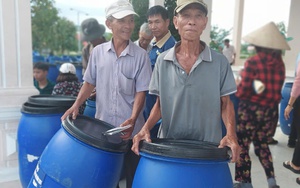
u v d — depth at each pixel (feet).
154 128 6.72
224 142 4.47
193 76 4.74
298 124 9.48
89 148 5.15
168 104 5.01
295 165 9.78
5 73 8.46
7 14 8.28
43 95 8.26
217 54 4.78
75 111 6.16
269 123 5.07
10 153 8.52
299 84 8.05
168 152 4.17
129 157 6.40
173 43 7.90
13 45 8.47
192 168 4.16
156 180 4.26
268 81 4.40
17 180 8.27
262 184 8.47
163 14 7.71
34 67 11.59
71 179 5.10
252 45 4.31
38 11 42.86
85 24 18.13
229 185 4.44
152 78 5.13
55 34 44.32
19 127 7.32
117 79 6.14
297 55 5.53
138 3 11.68
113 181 5.43
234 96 5.11
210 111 4.89
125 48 6.09
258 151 6.20
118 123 6.34
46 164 5.32
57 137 5.49
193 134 5.07
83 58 16.85
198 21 4.54
